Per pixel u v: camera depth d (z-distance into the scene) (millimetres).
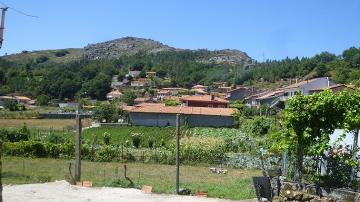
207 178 32719
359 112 17219
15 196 21000
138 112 88438
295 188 17750
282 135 18125
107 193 22688
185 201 20859
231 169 39188
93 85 183375
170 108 90000
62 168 35812
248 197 22828
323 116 17250
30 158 42938
